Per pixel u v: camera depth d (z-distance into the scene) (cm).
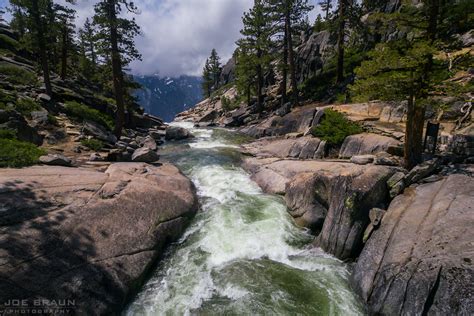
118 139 2180
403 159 1210
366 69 1130
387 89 1112
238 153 2069
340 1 2739
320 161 1498
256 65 3450
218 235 1041
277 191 1377
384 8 3259
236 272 854
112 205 917
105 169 1299
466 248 623
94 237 787
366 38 3005
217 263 902
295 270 873
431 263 638
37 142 1590
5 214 714
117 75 2128
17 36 4244
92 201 898
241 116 3681
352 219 923
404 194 948
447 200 804
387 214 888
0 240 646
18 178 902
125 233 856
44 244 692
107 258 759
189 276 840
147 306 732
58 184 933
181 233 1047
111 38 2003
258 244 1001
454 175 930
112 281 721
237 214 1177
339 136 1675
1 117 1437
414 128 1149
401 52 1116
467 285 553
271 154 1958
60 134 1789
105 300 682
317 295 768
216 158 1911
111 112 2683
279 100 3516
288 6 2873
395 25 1181
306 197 1151
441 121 1572
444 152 1233
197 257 927
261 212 1204
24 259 638
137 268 795
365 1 3175
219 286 797
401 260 702
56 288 632
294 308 721
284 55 3256
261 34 3294
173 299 754
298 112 2498
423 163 1064
